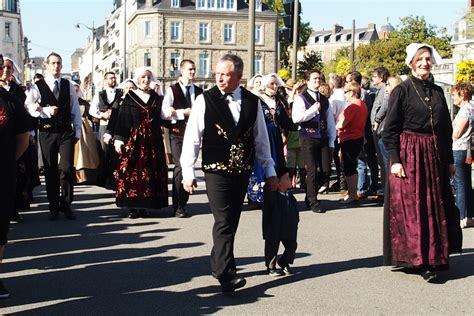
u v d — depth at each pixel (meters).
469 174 8.98
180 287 6.03
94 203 11.06
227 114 5.75
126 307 5.43
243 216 9.59
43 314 5.24
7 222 5.52
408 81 6.39
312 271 6.62
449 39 60.44
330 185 12.47
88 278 6.32
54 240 8.03
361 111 10.77
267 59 69.19
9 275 6.43
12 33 80.06
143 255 7.25
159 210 10.30
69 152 9.40
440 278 6.39
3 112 5.44
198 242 7.89
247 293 5.86
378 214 9.89
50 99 9.23
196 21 68.12
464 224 9.00
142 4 69.75
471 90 8.91
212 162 5.74
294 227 6.34
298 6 14.91
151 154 9.41
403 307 5.49
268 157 6.03
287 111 9.42
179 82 9.64
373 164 11.41
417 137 6.30
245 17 69.06
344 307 5.48
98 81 100.62
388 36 62.22
